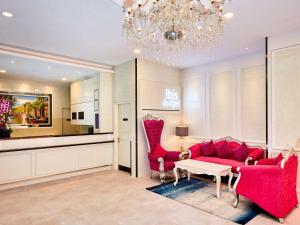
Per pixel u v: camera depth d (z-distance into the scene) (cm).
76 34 352
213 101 545
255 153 418
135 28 310
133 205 337
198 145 513
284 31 352
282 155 335
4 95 671
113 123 586
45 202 351
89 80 630
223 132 523
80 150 525
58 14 283
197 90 583
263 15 294
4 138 436
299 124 346
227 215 300
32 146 454
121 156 573
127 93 537
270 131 376
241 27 333
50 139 481
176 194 384
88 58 504
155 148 511
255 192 298
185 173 507
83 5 260
